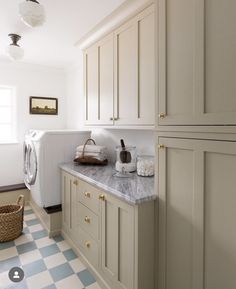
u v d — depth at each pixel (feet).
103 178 6.01
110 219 5.19
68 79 12.46
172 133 4.08
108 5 5.83
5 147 11.25
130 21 5.70
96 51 7.36
